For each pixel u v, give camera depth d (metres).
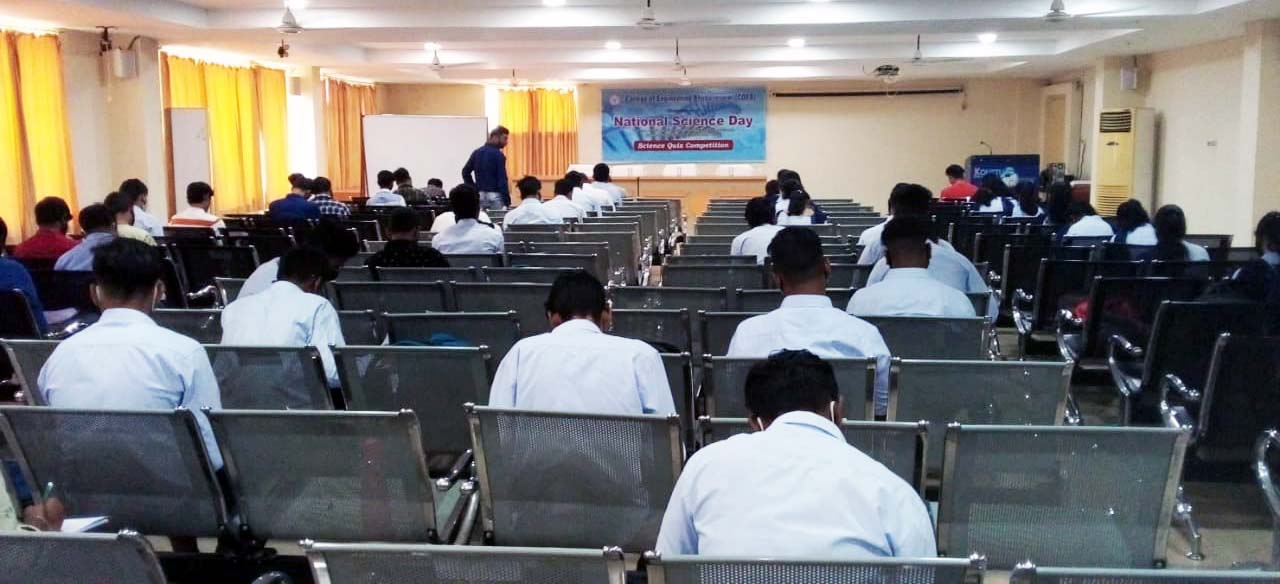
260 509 2.41
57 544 1.61
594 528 2.37
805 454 1.64
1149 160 13.30
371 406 3.02
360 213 8.95
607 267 6.00
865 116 18.59
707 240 7.06
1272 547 2.95
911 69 16.41
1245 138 10.03
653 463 2.26
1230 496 3.73
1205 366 3.65
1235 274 4.30
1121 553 2.22
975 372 2.73
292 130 15.58
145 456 2.36
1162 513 2.19
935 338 3.41
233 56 13.64
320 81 15.74
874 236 5.99
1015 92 18.22
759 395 1.83
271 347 2.90
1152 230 6.45
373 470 2.32
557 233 6.77
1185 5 9.35
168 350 2.58
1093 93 15.59
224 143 13.52
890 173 18.67
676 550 1.69
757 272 4.82
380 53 14.55
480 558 1.47
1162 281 4.27
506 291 4.29
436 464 3.06
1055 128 17.75
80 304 4.91
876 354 2.91
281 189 15.03
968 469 2.19
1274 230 4.24
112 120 10.72
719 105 18.72
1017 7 9.58
